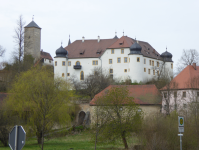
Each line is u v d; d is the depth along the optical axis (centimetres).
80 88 8844
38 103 3606
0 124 3819
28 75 4138
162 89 6222
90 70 10894
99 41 11681
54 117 3891
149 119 3709
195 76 6606
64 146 3953
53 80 4072
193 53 9131
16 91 3978
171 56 11669
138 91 6197
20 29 7150
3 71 8044
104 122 3469
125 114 3703
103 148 3838
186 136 3397
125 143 3722
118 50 10619
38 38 13912
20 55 7100
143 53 10719
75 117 6312
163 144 3175
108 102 3644
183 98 6066
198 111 4184
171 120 3719
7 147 3728
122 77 10450
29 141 4484
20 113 3931
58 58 11062
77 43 11775
